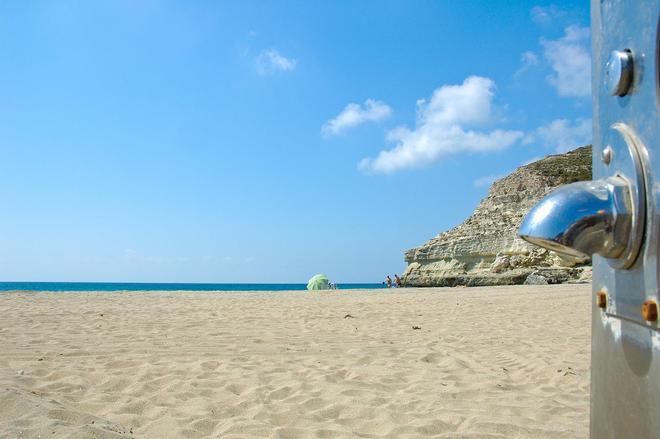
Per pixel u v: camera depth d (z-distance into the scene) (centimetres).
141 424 383
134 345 706
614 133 101
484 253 5803
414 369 569
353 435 361
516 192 7169
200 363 584
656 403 89
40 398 384
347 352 667
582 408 427
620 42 103
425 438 358
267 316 1093
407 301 1518
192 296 1838
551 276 4441
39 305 1345
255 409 419
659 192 84
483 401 445
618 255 94
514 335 813
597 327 120
